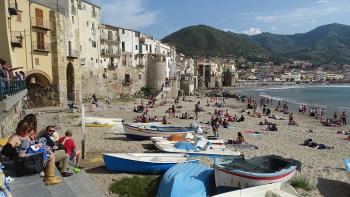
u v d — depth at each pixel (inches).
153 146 926.4
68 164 504.7
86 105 1983.3
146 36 3501.5
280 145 1087.0
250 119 1863.9
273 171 591.2
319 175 716.7
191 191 512.4
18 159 393.7
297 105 3292.3
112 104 2237.9
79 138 1013.2
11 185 368.2
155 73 3371.1
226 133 1302.9
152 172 645.3
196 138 912.3
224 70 7544.3
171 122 1589.6
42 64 1544.0
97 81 2635.3
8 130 799.1
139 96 3065.9
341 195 600.7
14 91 908.0
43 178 412.2
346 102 3722.9
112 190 546.0
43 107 1567.4
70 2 1991.9
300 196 573.6
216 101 3270.2
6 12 1266.0
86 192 441.4
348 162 697.0
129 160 637.3
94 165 693.3
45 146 447.2
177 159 684.1
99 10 2657.5
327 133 1476.4
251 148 987.9
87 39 2464.3
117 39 2913.4
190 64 5285.4
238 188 539.5
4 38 1266.0
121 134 1114.1
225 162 620.7
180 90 3937.0
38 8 1501.0
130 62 3115.2
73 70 1940.2
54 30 1600.6
